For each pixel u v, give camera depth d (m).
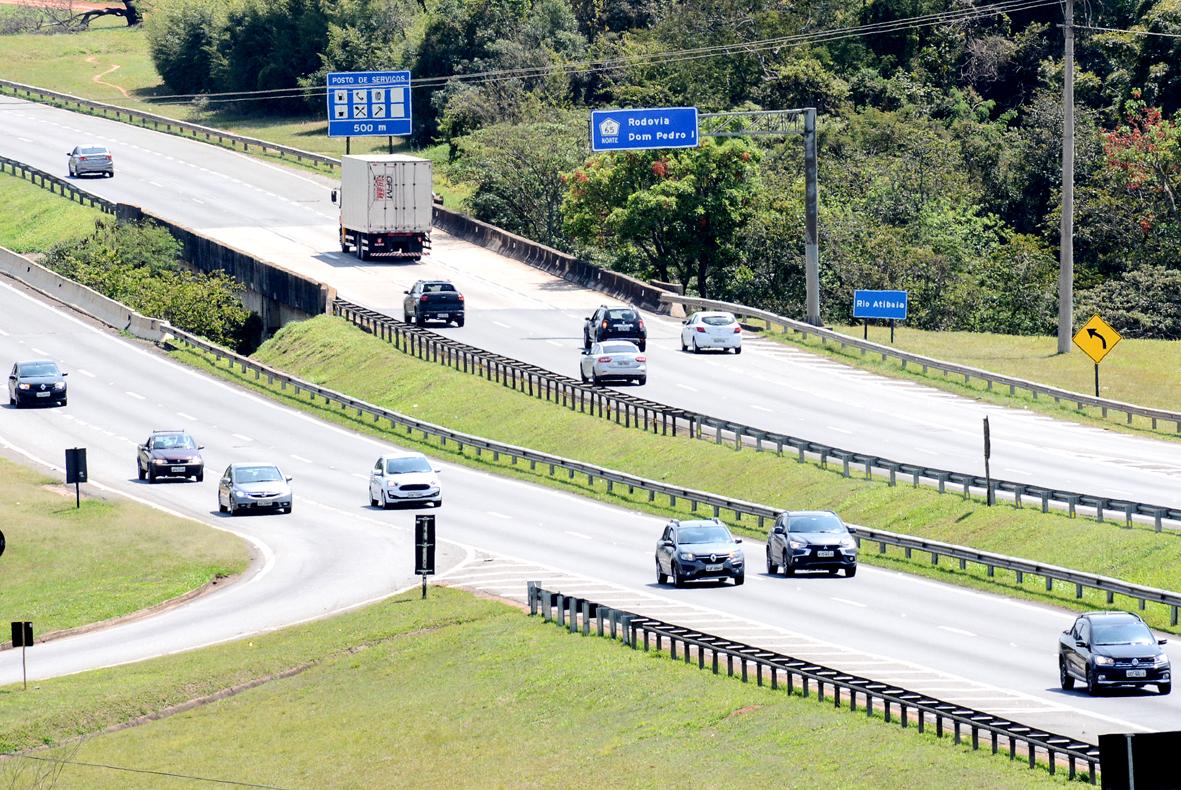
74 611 162.50
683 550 154.38
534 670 132.50
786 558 160.75
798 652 130.00
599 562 169.62
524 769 113.62
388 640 145.25
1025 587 155.75
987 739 106.75
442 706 128.75
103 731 129.25
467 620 148.38
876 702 116.75
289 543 185.00
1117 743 51.56
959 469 197.88
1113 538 162.75
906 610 146.00
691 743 113.12
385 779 115.94
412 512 198.62
